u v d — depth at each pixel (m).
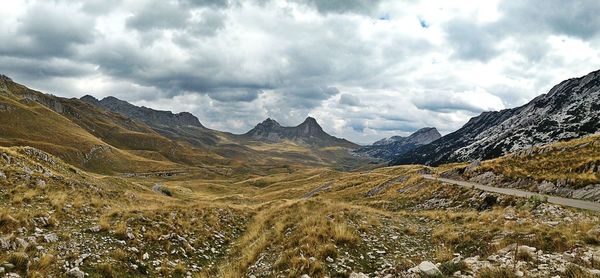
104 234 16.12
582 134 175.00
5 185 23.05
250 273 13.95
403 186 58.38
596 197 30.19
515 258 11.77
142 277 12.91
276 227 21.02
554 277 9.95
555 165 43.59
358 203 54.94
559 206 25.67
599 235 14.48
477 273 11.02
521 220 22.27
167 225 19.02
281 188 168.50
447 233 19.03
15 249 12.08
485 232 17.97
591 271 9.97
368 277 11.80
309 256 13.77
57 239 14.42
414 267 12.20
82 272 11.55
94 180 50.53
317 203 29.64
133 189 65.50
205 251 17.95
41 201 21.34
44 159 44.00
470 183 50.59
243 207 34.88
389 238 18.31
